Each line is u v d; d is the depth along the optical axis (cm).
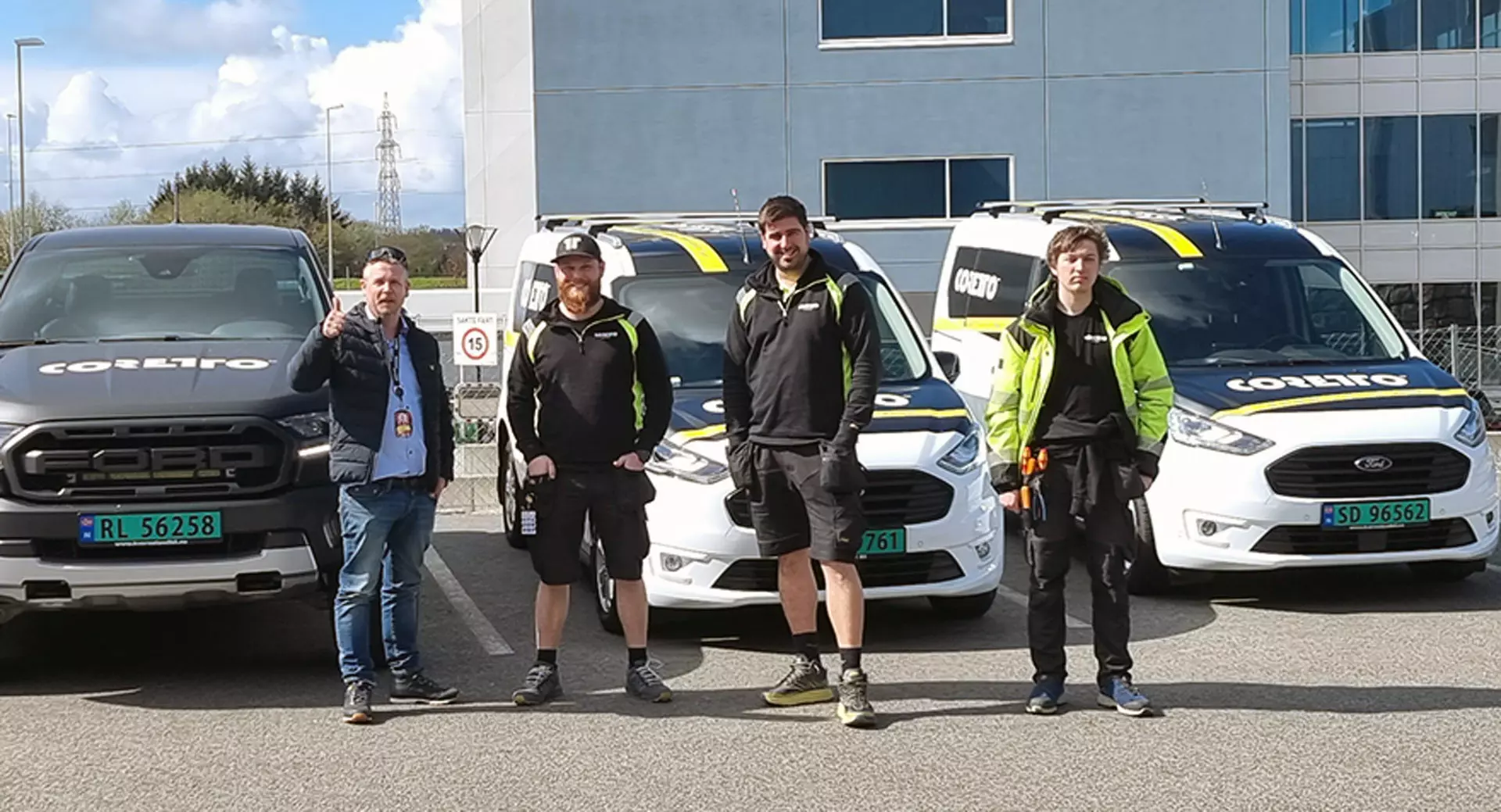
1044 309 601
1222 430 812
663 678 686
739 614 828
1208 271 934
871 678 675
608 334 631
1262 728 580
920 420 753
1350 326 912
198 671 706
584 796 514
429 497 627
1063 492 603
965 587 736
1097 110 2209
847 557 595
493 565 995
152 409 640
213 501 636
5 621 658
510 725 605
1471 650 708
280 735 594
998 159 2220
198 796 520
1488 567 932
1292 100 2727
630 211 2228
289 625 809
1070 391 601
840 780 526
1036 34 2205
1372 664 684
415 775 539
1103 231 971
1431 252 2730
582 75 2222
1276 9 2189
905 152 2220
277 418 648
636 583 642
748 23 2214
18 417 633
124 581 628
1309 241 966
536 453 632
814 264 610
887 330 846
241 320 775
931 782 521
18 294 779
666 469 738
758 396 611
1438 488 804
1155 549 833
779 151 2223
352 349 611
